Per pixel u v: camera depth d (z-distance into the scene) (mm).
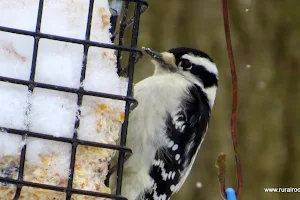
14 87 7270
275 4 15727
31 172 7246
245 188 14742
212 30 15398
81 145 7461
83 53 7461
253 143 14969
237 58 15406
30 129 7238
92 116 7523
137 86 9914
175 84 10094
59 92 7355
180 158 9859
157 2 15477
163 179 9688
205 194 14641
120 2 9188
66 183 7289
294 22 15617
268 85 15289
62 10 7555
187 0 15555
